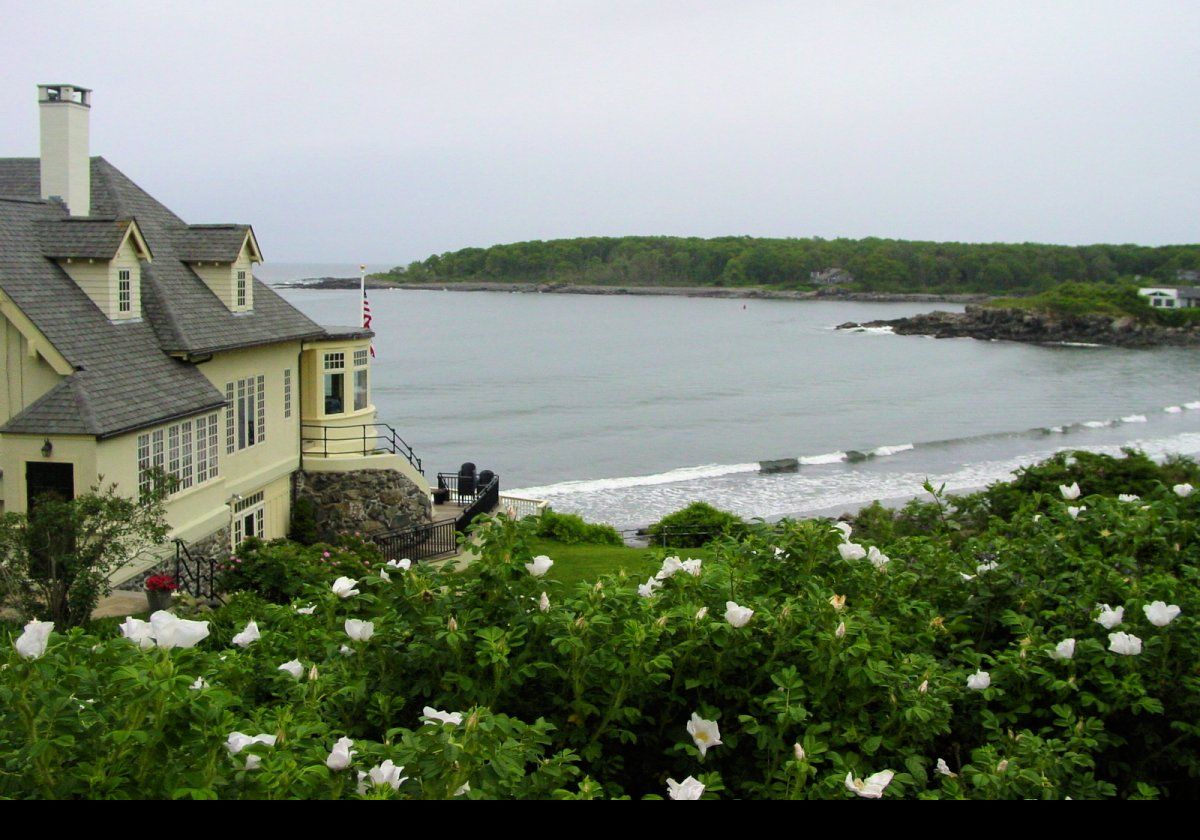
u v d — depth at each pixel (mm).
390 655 7066
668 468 64500
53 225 21438
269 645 7730
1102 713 7402
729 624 6883
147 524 16234
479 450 69938
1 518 15336
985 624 9117
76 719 5156
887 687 6863
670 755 7094
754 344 158750
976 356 144250
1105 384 112125
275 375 27297
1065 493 11023
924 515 12844
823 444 73812
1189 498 11430
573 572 25219
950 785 6258
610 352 142500
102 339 20594
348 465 29031
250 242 26562
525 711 7059
